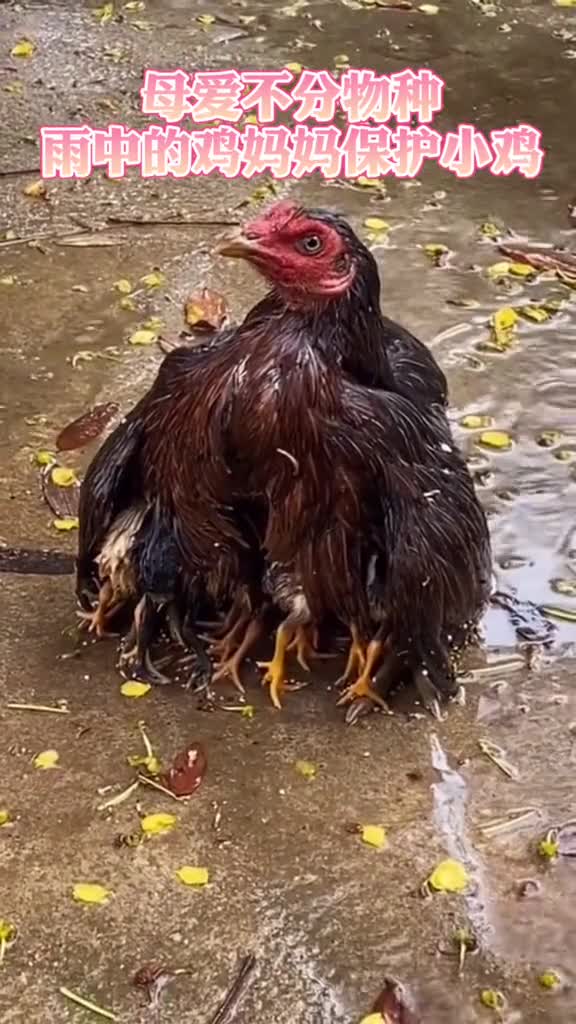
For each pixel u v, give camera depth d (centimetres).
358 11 281
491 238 217
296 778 152
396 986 139
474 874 146
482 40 270
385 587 152
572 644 164
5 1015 137
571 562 171
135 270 209
